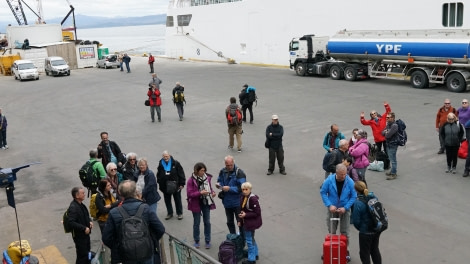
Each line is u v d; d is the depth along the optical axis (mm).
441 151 12727
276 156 12664
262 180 11492
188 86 28672
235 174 7859
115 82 32781
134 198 4727
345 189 7312
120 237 4496
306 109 19688
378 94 22438
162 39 123500
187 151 14406
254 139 15414
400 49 24000
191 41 49375
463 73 21641
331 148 10227
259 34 41094
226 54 45281
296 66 31531
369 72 26688
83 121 20062
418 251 7582
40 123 20297
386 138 10914
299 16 36750
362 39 26203
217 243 8312
